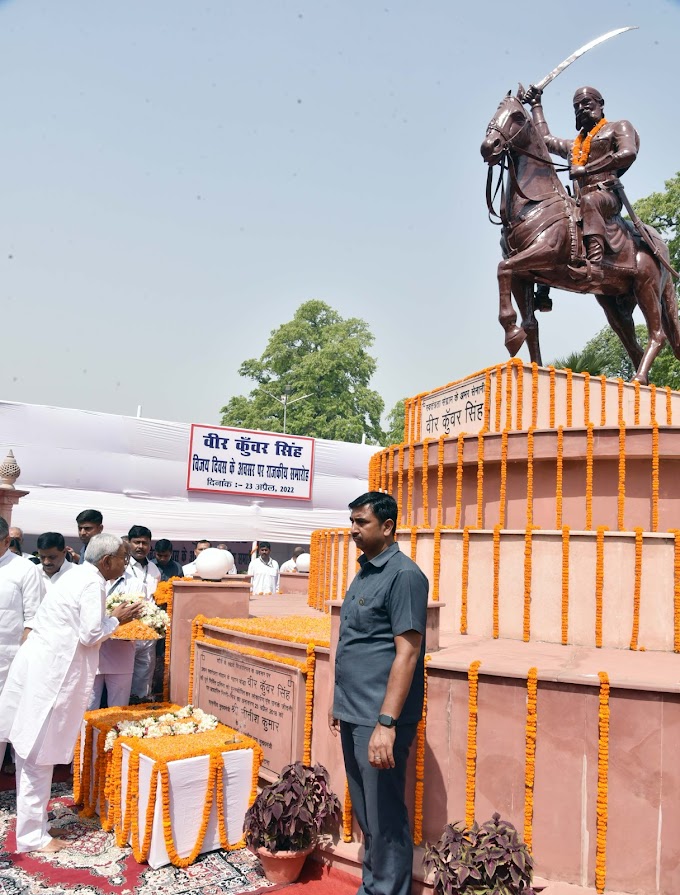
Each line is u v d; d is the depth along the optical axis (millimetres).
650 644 5121
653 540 5215
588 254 7523
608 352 19047
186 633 6391
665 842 3701
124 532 14516
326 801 4375
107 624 4887
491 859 3426
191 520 15367
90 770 5332
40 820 4641
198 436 15508
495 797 3996
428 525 6984
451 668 4145
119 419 14625
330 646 4594
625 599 5219
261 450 16344
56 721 4633
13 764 6207
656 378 18578
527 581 5473
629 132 7652
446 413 7680
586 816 3816
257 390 36188
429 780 4160
